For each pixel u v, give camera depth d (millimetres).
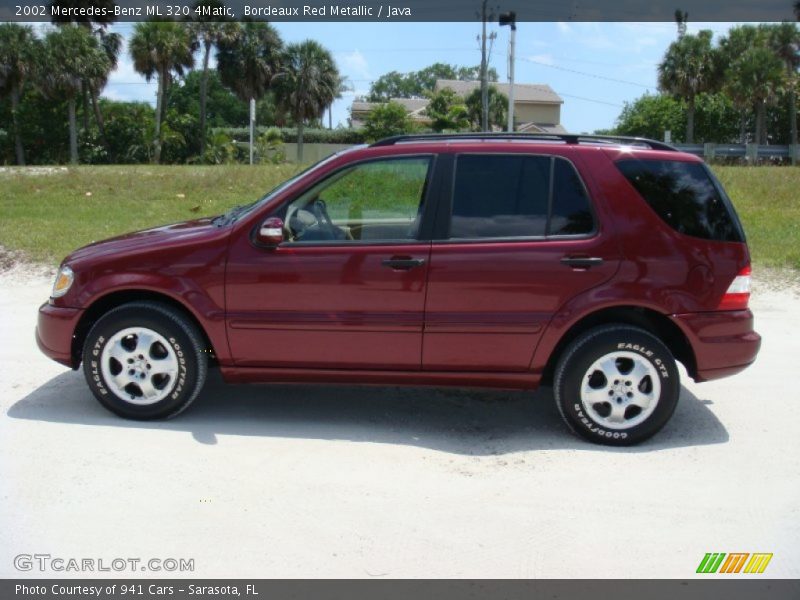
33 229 11422
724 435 4844
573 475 4215
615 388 4590
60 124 50188
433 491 3988
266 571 3240
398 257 4547
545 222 4590
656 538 3562
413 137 4871
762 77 47594
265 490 3951
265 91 50750
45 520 3604
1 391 5348
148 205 14758
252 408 5168
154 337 4703
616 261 4523
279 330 4641
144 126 51281
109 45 49219
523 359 4602
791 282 9211
